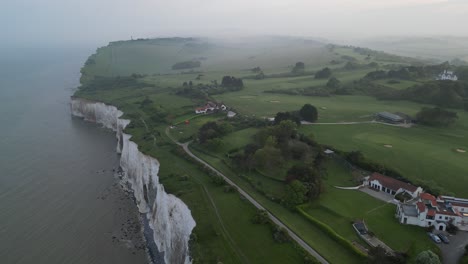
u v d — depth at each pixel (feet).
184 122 384.88
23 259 208.13
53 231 236.43
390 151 281.54
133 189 302.45
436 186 215.92
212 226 191.11
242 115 392.27
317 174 224.74
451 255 161.17
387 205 204.64
